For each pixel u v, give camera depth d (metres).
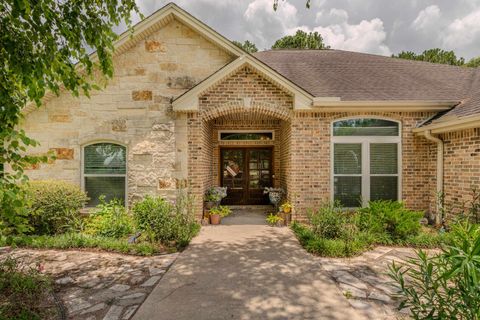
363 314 3.41
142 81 8.38
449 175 7.43
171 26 8.45
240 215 9.52
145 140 8.34
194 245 6.11
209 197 8.85
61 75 3.30
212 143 10.80
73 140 8.30
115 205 7.33
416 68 10.74
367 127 8.35
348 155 8.35
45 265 4.94
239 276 4.50
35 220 6.52
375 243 6.04
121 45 8.12
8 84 3.04
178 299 3.77
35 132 8.25
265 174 11.38
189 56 8.45
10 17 2.87
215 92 8.15
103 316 3.34
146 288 4.09
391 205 6.70
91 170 8.41
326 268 4.83
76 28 3.25
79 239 5.95
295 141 8.16
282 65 10.63
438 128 7.21
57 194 6.77
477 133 6.54
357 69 10.36
